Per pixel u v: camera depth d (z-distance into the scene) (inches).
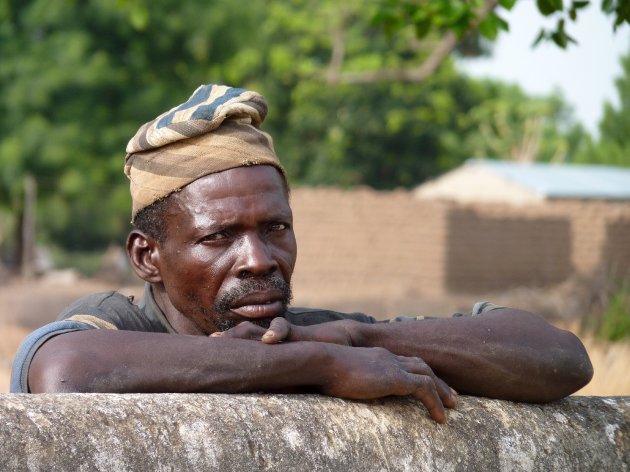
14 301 863.7
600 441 129.3
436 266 1330.0
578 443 126.9
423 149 2052.2
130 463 91.9
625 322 539.2
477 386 126.7
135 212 133.6
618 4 208.1
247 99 130.6
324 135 2038.6
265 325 126.0
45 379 108.7
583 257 1381.6
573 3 231.5
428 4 302.7
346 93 1935.3
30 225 1210.0
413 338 125.3
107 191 1284.4
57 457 88.0
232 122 128.7
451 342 125.3
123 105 1301.7
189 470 95.3
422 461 112.4
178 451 95.4
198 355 110.8
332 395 114.1
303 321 141.6
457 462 115.4
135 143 130.3
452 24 302.7
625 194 1418.6
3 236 1672.0
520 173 1530.5
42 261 1668.3
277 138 2026.3
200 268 126.3
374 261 1330.0
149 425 95.4
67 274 1336.1
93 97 1288.1
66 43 1269.7
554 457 123.6
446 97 1913.1
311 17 1652.3
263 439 101.7
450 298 1132.5
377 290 1310.3
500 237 1357.0
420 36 310.2
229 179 125.7
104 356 109.7
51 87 1250.6
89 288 1168.2
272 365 111.6
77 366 108.4
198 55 1354.6
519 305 691.4
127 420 94.5
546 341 128.7
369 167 2049.7
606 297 595.2
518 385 126.6
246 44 1403.8
